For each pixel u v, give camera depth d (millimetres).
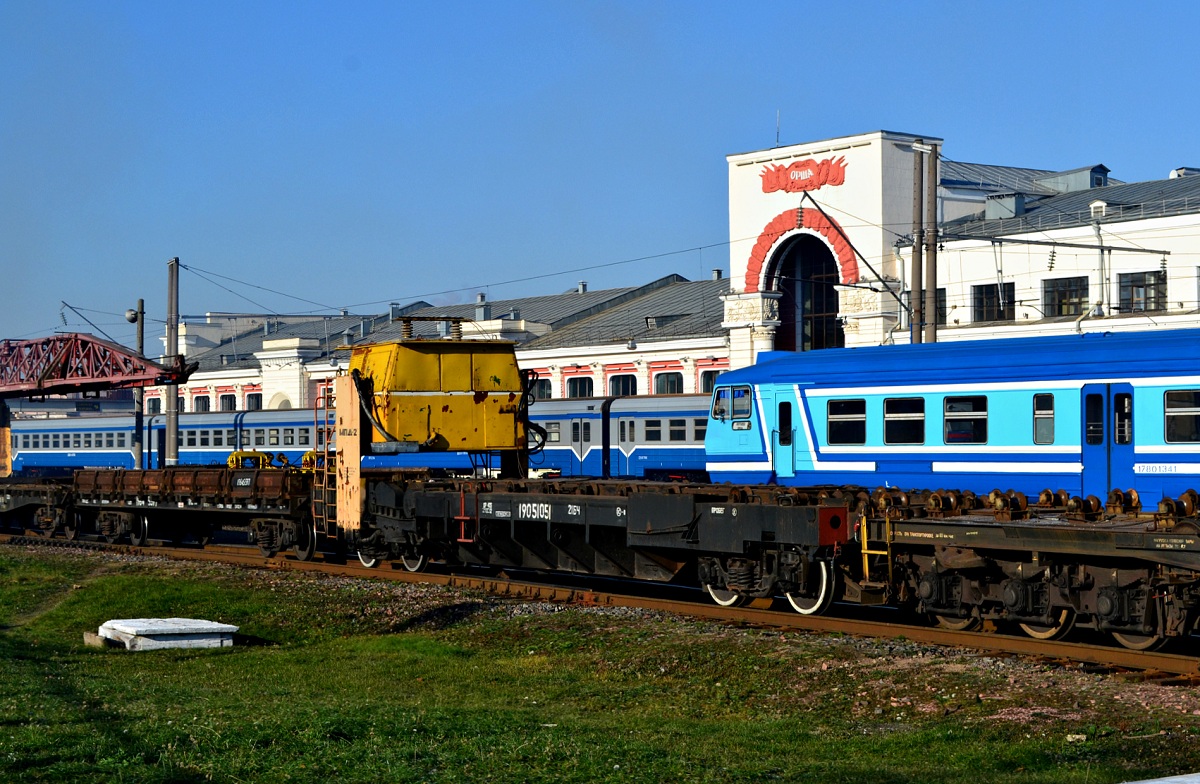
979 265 48344
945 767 10016
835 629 16641
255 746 10398
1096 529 13906
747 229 55000
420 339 23438
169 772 9508
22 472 69062
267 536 27703
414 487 23531
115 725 11180
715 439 25344
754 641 15648
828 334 54531
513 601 20047
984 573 15602
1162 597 14086
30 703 12469
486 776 9539
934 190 31516
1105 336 19938
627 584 23172
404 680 14828
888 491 17312
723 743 10922
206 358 91000
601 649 16203
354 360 24484
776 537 17406
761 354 25469
